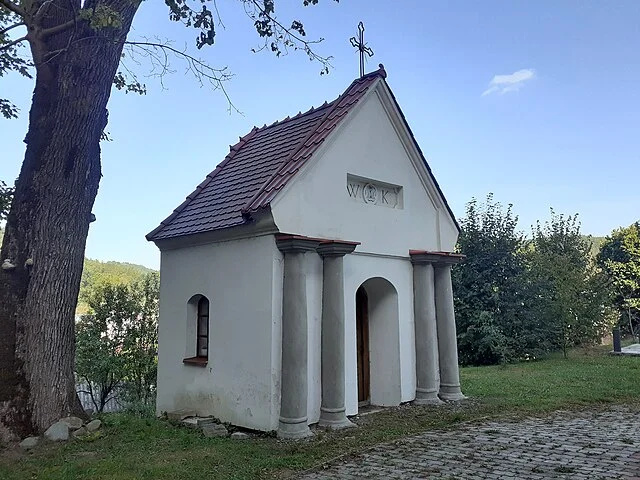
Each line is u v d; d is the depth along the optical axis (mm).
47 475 6289
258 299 8797
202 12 8109
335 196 9664
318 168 9383
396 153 11211
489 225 21188
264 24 9039
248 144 12234
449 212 12383
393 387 10734
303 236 8664
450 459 6832
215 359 9438
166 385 10391
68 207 8148
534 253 23188
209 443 7844
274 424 8359
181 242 10359
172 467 6605
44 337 7902
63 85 8047
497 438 7887
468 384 13336
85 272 27594
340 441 7879
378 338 11094
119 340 19906
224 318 9375
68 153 8086
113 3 8164
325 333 8969
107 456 7113
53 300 8008
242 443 7871
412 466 6582
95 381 18750
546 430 8375
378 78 10578
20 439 7555
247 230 9016
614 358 19000
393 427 8766
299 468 6652
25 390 7730
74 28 8102
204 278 9914
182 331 10227
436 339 11477
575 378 14047
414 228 11461
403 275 11102
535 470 6258
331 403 8773
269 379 8438
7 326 7785
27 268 7906
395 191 11281
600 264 32531
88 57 8125
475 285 20500
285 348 8445
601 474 6020
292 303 8492
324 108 11148
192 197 11281
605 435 7938
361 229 10125
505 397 11398
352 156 10125
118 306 20375
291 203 8797
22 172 8234
